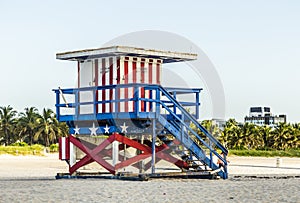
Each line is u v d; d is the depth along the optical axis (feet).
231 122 368.68
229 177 84.07
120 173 76.43
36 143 387.14
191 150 78.07
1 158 196.13
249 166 139.85
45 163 147.74
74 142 79.05
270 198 52.70
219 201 50.01
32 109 388.37
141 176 72.95
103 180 73.56
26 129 380.99
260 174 97.71
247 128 363.35
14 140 389.80
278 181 75.00
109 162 80.43
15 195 54.24
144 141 83.05
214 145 84.43
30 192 57.16
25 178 81.25
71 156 79.46
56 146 280.72
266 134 366.43
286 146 361.51
